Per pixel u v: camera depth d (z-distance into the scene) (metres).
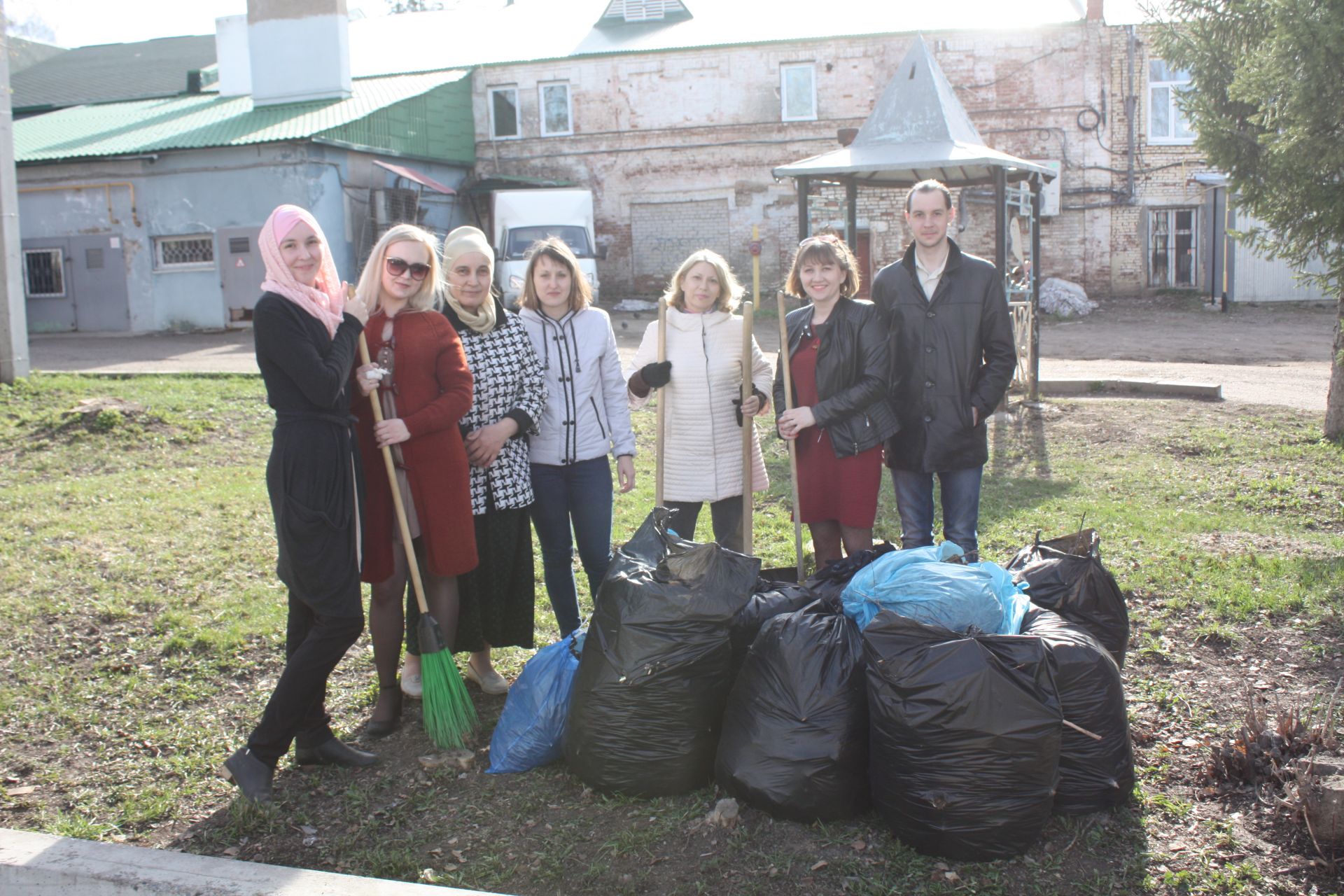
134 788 3.42
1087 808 3.05
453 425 3.67
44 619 4.89
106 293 22.12
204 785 3.43
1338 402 8.40
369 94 24.11
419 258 3.62
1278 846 2.90
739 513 4.48
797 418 4.07
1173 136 22.98
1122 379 10.97
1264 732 3.31
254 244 21.23
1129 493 7.17
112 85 28.78
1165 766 3.33
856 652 3.07
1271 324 18.97
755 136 24.50
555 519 4.14
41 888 2.70
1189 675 4.04
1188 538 5.91
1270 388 11.30
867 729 3.03
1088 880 2.77
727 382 4.36
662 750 3.16
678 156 25.00
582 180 25.59
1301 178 6.72
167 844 3.10
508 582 4.02
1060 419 9.68
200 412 10.27
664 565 3.25
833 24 24.41
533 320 4.12
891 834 2.97
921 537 4.44
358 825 3.17
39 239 22.27
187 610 4.98
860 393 4.10
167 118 23.75
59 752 3.69
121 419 9.47
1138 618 4.62
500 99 25.89
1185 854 2.88
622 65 24.98
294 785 3.40
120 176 21.67
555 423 4.10
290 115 22.53
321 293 3.29
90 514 6.79
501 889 2.83
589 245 21.14
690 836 3.01
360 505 3.43
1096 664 3.09
